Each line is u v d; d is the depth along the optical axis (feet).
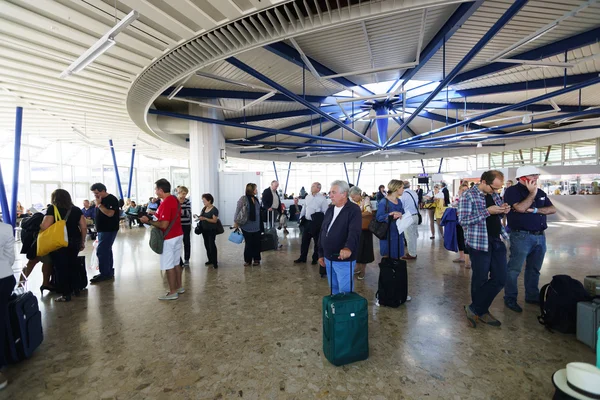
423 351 8.28
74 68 14.28
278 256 21.17
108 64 17.98
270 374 7.38
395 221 13.07
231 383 7.06
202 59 17.15
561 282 9.43
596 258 18.56
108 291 13.92
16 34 14.67
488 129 46.34
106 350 8.62
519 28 20.43
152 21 14.57
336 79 28.50
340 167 108.88
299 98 25.82
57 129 35.17
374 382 7.00
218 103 36.65
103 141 44.68
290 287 14.05
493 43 22.80
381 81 31.94
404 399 6.43
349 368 7.55
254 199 18.42
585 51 24.08
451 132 64.85
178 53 16.93
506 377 7.11
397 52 23.72
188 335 9.45
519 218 11.07
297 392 6.70
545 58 24.07
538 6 17.69
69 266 12.89
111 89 21.59
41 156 45.83
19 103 24.99
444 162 98.07
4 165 39.96
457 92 35.83
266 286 14.24
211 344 8.86
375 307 11.44
